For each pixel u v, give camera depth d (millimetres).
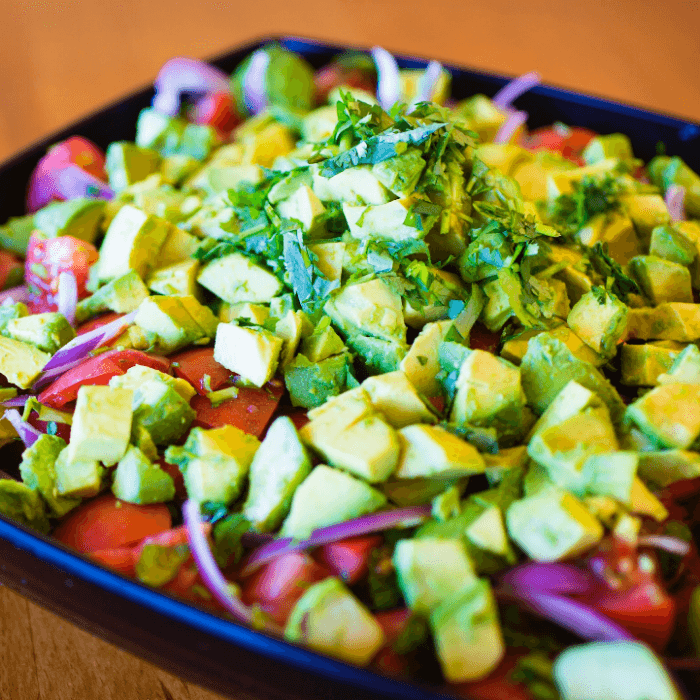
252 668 232
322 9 632
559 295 312
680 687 231
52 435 290
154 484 272
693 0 643
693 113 518
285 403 300
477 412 274
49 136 404
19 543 251
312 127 402
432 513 259
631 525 248
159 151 427
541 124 441
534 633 246
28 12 604
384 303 294
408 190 293
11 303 342
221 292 321
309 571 252
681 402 269
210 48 578
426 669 240
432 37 601
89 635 294
